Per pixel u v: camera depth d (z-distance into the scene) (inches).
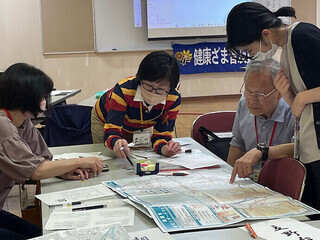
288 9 63.3
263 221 46.1
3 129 60.4
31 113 62.4
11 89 60.0
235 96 242.1
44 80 62.1
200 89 238.1
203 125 105.6
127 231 44.5
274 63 73.8
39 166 62.8
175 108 79.0
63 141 127.0
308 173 64.3
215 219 46.5
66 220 47.5
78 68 226.4
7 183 65.1
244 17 60.5
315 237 41.8
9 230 64.1
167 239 41.5
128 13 223.1
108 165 73.0
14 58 221.1
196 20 226.5
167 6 223.0
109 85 229.6
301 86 62.7
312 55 59.4
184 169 68.9
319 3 232.7
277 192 57.0
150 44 228.1
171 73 68.7
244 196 54.2
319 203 63.3
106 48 225.5
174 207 49.5
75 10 219.9
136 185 59.9
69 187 61.3
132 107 77.1
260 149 64.9
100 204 52.4
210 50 233.3
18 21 218.2
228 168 69.6
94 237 41.2
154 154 78.5
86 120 127.1
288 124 77.3
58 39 221.8
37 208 83.7
